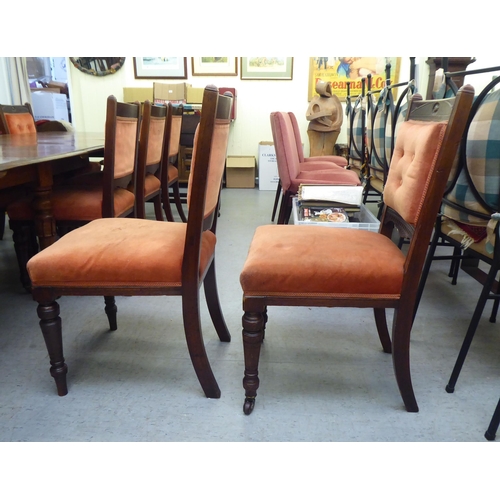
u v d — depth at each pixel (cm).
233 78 466
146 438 104
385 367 135
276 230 123
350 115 360
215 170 111
